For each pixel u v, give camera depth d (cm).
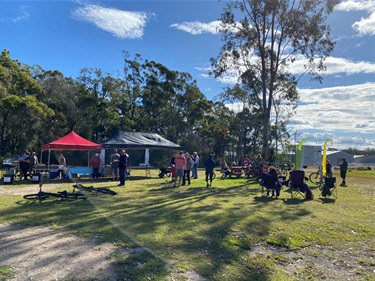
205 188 1366
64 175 1661
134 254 488
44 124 3444
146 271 426
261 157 2058
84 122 3891
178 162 1438
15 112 2866
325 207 955
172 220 715
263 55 2311
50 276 399
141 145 1986
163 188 1326
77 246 519
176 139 4912
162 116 4919
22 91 3206
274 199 1095
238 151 5397
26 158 1605
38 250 497
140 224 670
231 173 1947
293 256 524
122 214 767
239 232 643
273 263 488
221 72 2494
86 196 998
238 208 896
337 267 482
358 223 746
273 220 753
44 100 3422
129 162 2900
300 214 835
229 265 466
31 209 815
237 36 2419
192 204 939
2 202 913
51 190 1198
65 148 1564
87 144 1623
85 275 406
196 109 4875
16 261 448
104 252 493
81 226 643
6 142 3131
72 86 3978
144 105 4588
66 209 817
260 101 2564
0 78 2991
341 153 6112
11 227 634
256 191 1295
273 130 4488
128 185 1425
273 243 582
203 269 443
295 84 2531
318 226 708
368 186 1650
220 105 5516
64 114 3672
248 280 418
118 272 419
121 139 1988
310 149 3328
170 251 508
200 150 4916
